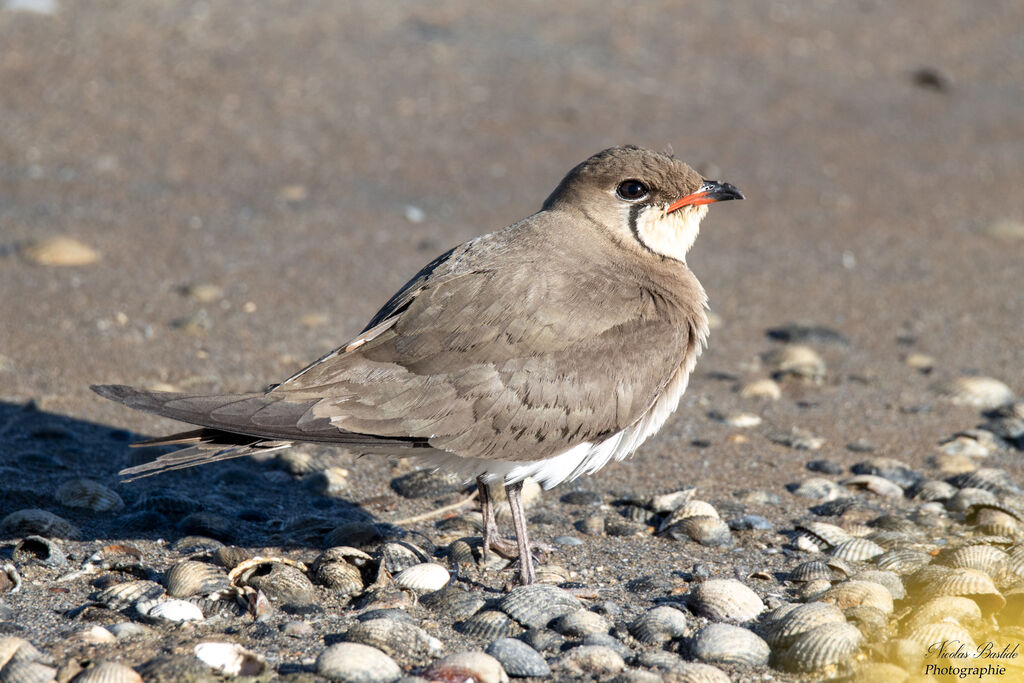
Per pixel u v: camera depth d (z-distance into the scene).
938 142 22.86
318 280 16.14
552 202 9.92
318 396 8.43
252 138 20.95
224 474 10.98
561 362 8.77
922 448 12.21
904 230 19.02
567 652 7.71
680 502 10.59
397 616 8.21
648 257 9.80
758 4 28.80
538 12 27.41
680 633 8.12
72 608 8.33
